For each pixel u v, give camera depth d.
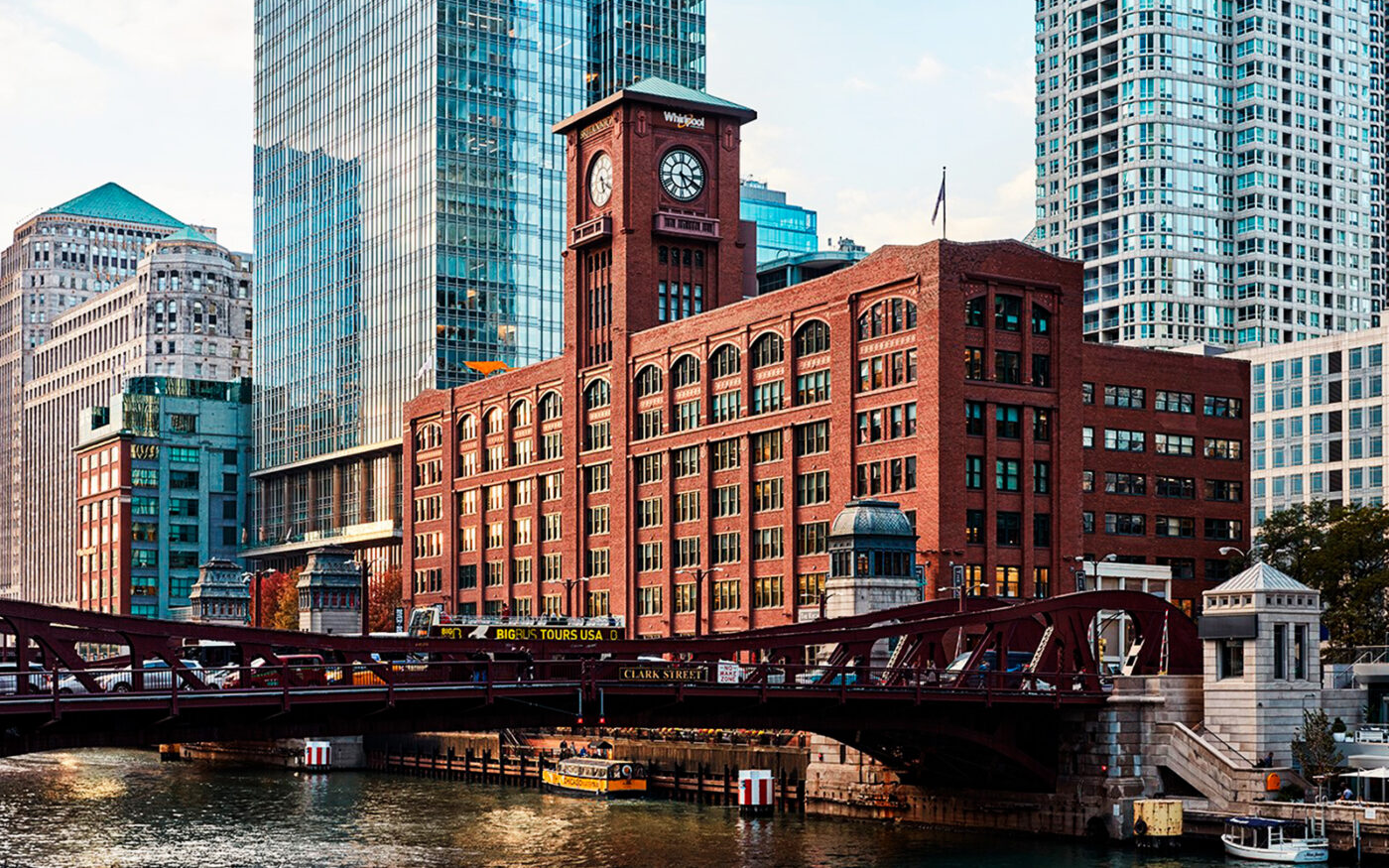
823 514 144.38
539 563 186.25
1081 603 97.38
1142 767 97.06
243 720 72.44
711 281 175.38
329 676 98.38
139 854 97.62
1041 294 138.62
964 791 104.19
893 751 102.25
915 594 110.94
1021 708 96.44
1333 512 136.12
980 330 135.25
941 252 133.12
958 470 132.50
